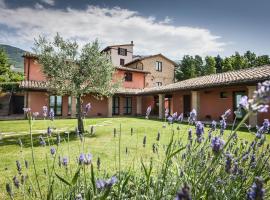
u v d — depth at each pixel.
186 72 54.81
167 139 8.23
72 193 2.35
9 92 28.47
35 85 21.66
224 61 54.59
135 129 12.59
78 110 11.56
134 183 2.78
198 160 2.48
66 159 2.59
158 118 22.64
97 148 7.20
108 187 1.20
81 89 11.55
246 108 1.02
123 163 5.07
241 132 10.59
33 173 4.50
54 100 24.22
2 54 40.47
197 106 18.17
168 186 2.36
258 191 1.04
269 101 0.94
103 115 27.56
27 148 7.54
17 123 16.64
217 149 1.32
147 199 2.15
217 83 15.08
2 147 7.81
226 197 2.11
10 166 5.28
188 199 0.80
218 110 19.75
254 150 2.54
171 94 25.89
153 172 3.28
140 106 28.20
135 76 31.17
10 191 2.22
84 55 11.88
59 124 15.85
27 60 23.56
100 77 12.06
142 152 6.27
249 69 18.33
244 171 2.49
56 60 11.60
